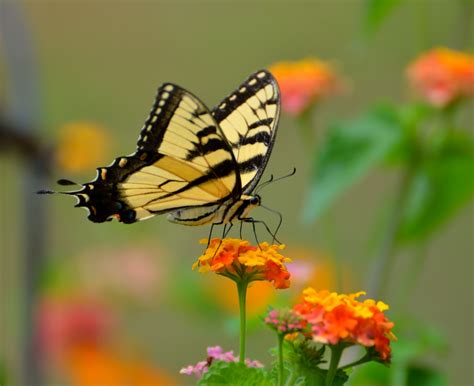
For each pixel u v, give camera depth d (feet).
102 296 4.67
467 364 5.83
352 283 4.69
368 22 4.42
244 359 3.78
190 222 4.06
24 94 4.65
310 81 4.52
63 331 4.63
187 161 4.00
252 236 5.76
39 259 4.68
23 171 4.69
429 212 4.42
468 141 4.41
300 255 4.71
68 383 4.72
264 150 4.02
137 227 4.77
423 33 4.61
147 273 4.69
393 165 4.46
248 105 4.02
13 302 4.84
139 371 4.74
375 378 4.21
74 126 5.09
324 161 4.33
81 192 3.99
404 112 4.38
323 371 3.73
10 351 4.82
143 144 4.00
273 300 4.12
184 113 3.99
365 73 5.90
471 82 4.37
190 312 4.72
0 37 4.74
